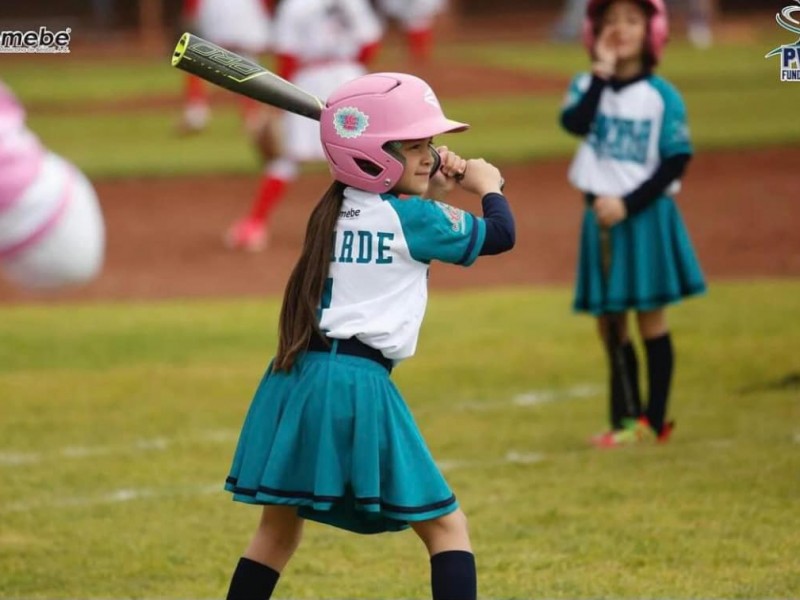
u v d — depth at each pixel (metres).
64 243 10.46
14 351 31.80
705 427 24.19
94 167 59.34
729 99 74.50
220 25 62.22
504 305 35.81
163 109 80.00
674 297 22.56
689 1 111.38
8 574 17.81
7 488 21.72
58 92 87.62
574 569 17.44
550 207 49.50
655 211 22.61
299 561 18.31
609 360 23.70
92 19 126.62
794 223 44.28
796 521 19.06
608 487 20.94
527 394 27.27
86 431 25.12
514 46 111.56
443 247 13.59
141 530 19.70
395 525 13.82
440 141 63.03
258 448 13.45
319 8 39.66
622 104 22.59
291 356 13.42
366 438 13.18
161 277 40.47
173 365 30.38
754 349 29.77
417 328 13.71
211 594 17.05
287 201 52.09
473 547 18.41
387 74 14.00
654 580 16.92
